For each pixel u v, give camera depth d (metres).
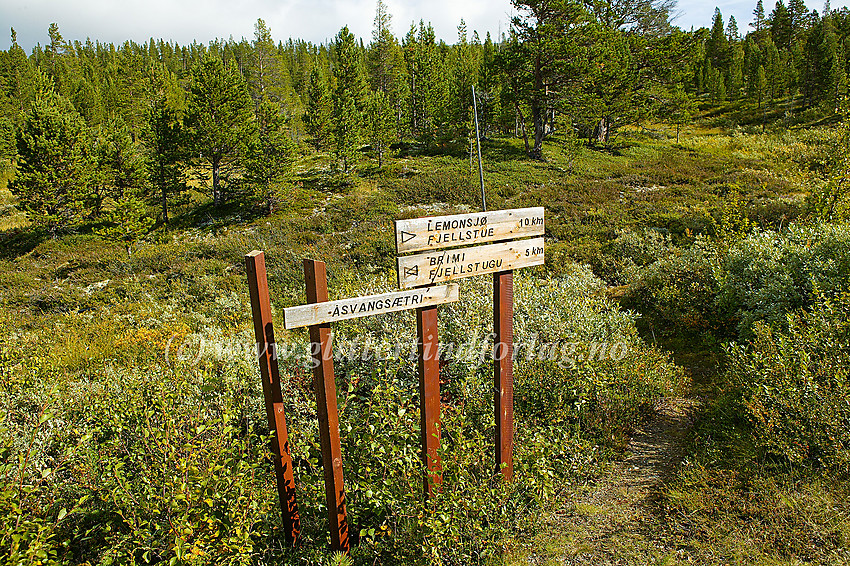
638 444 5.24
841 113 11.03
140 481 3.72
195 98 32.09
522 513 4.14
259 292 3.39
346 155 33.94
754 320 7.13
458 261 3.82
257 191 28.34
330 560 3.69
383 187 30.52
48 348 8.55
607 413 5.29
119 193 32.28
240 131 32.00
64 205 31.11
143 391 5.16
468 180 29.28
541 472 4.13
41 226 30.70
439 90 45.81
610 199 22.25
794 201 16.81
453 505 3.77
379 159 37.75
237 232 26.27
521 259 4.11
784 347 5.06
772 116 51.41
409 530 3.75
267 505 3.74
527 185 27.77
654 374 6.00
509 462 4.30
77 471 3.90
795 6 75.94
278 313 11.17
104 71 69.25
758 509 3.85
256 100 47.16
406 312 6.05
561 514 4.21
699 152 36.84
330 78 52.38
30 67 59.22
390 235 19.16
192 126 32.12
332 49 92.75
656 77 39.34
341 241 20.23
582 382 5.30
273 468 4.49
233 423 4.80
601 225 17.78
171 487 3.51
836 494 3.88
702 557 3.55
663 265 9.58
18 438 4.10
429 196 27.20
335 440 3.59
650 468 4.77
